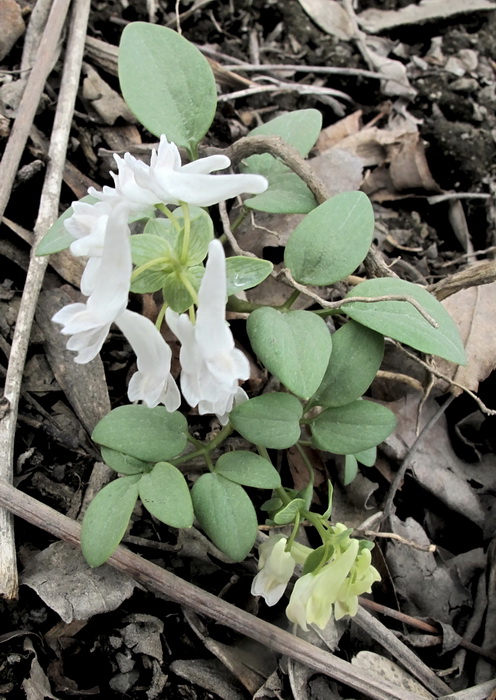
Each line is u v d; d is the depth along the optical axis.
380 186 0.19
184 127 0.13
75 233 0.10
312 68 0.20
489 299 0.16
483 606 0.14
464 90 0.20
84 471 0.13
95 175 0.16
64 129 0.15
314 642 0.13
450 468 0.15
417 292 0.12
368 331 0.12
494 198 0.19
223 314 0.09
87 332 0.09
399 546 0.14
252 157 0.14
